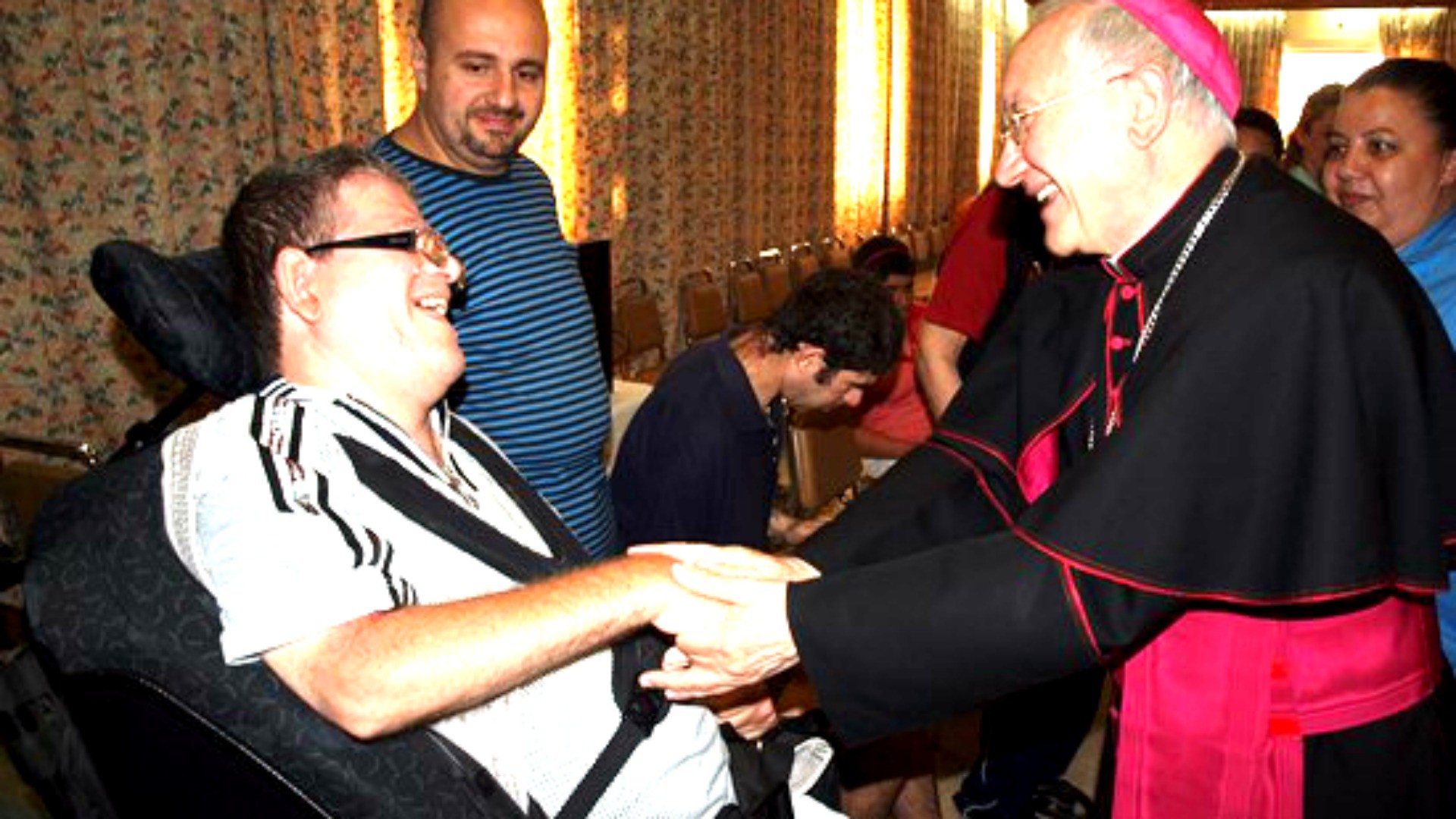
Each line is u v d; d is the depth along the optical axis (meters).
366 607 0.92
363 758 0.98
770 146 6.86
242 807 0.99
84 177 3.00
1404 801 1.17
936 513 1.40
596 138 5.21
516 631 0.96
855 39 8.05
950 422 1.47
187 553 0.98
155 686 0.97
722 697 1.36
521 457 1.82
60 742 1.12
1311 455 1.02
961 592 1.06
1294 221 1.07
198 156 3.26
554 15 4.86
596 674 1.14
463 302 1.73
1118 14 1.06
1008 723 2.08
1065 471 1.21
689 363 1.88
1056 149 1.09
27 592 1.02
